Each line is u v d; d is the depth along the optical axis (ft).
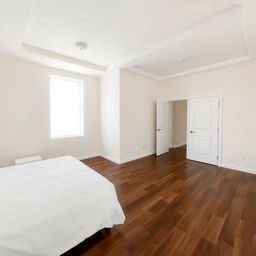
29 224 3.65
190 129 13.97
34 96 10.94
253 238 5.04
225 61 11.06
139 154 14.56
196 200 7.34
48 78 11.49
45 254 3.76
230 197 7.58
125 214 6.32
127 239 5.05
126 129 13.17
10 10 5.42
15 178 5.68
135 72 13.20
